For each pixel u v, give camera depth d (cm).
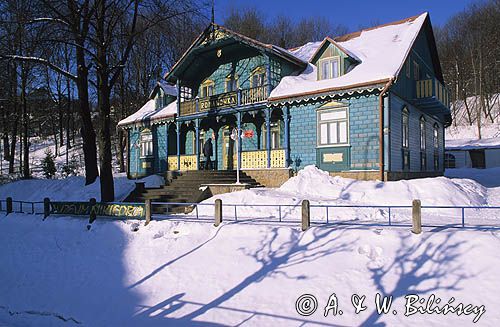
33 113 4647
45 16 1453
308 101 1712
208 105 2031
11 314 841
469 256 698
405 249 753
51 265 1022
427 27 2042
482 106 4978
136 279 852
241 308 678
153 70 3575
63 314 787
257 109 1852
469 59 5397
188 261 876
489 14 5241
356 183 1413
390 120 1535
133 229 1090
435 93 1786
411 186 1344
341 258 765
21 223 1387
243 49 2075
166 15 1541
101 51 1499
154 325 670
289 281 729
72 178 2231
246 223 1007
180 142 2377
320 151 1680
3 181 2827
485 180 2525
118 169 3653
